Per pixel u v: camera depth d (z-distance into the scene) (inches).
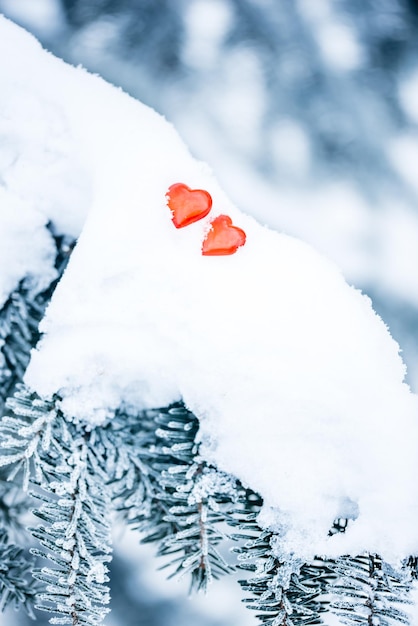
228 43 67.8
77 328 42.6
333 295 42.5
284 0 68.7
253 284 42.3
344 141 69.5
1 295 44.3
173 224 42.7
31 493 42.2
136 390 43.8
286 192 69.9
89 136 43.6
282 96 69.2
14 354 45.0
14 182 43.7
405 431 41.9
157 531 44.2
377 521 41.7
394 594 41.3
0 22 44.2
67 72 44.1
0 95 43.5
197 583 43.7
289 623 41.6
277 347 42.1
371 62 69.1
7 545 44.9
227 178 69.3
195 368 42.4
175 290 42.4
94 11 65.1
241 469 42.4
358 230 69.1
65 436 43.0
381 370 42.2
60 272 45.0
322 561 42.6
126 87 65.7
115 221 42.8
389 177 69.6
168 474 43.0
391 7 70.5
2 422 42.8
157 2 65.8
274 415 42.1
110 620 62.2
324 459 42.0
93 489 42.8
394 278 67.4
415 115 68.8
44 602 52.9
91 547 42.1
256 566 42.1
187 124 68.9
